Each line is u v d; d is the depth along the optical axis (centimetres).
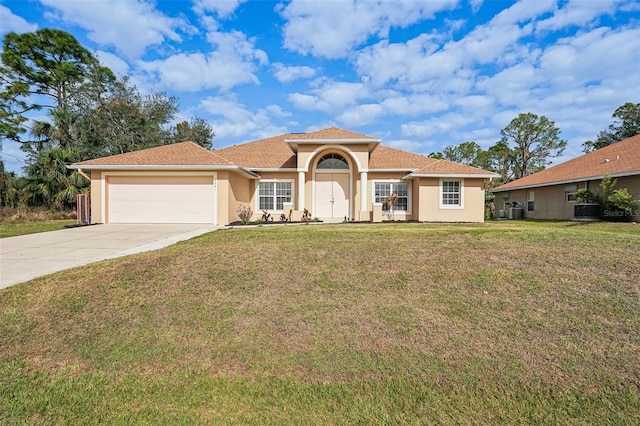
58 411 336
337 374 385
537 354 409
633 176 1834
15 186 2466
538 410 328
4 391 362
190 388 369
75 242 1094
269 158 2112
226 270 682
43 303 552
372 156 2158
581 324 468
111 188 1653
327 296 575
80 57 3162
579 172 2247
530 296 551
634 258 667
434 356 411
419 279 631
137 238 1164
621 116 3766
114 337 466
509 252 745
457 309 521
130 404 346
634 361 390
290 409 337
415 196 1945
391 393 354
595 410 326
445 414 325
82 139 2944
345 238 946
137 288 607
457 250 779
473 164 5019
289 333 468
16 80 2986
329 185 1970
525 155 4591
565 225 1672
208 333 472
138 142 3312
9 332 473
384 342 443
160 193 1642
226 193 1616
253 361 412
